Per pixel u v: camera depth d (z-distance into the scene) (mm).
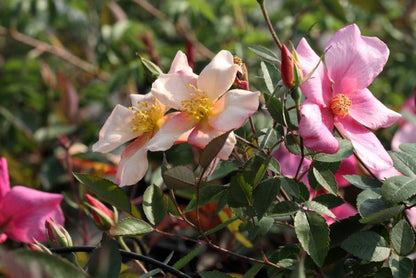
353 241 687
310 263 703
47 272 601
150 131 725
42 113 1150
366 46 721
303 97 727
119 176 719
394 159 709
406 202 703
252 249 847
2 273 581
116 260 682
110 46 1167
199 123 701
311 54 708
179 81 713
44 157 1158
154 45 1125
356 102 723
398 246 688
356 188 761
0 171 790
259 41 1079
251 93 692
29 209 791
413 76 1139
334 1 1016
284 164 768
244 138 733
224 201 774
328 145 678
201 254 882
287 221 807
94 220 727
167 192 865
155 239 872
